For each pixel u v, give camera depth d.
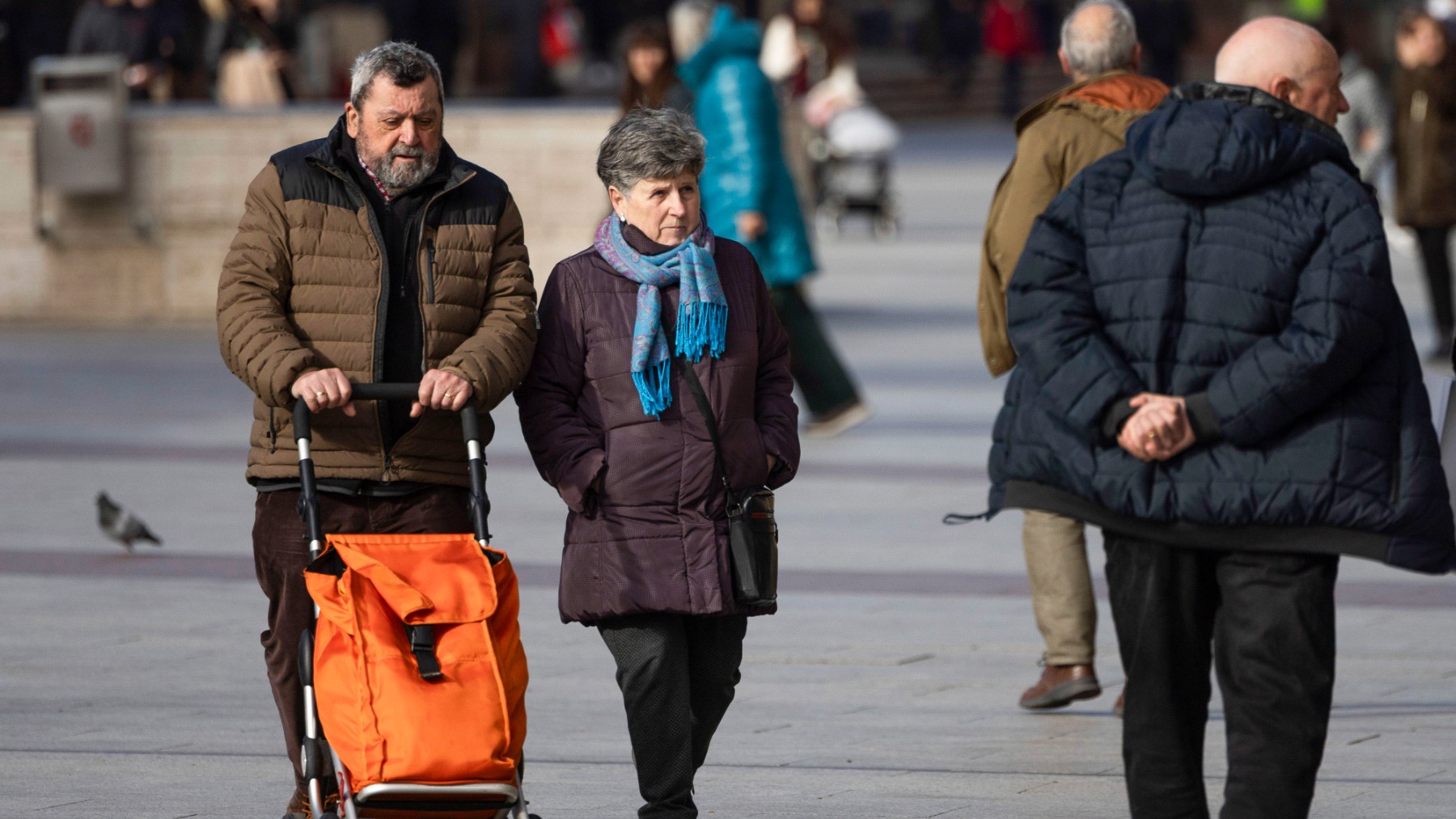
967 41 167.12
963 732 22.41
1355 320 15.25
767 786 20.20
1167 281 15.80
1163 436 15.45
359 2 112.19
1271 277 15.59
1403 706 23.41
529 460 40.59
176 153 60.50
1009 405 17.06
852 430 43.31
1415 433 15.70
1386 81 108.88
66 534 32.91
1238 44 16.42
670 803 17.27
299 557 17.62
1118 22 23.41
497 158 60.22
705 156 17.45
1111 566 16.39
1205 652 16.34
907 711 23.30
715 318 17.05
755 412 17.70
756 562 16.95
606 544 17.11
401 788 14.84
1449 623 27.53
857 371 51.19
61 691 23.72
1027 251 16.42
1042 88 173.38
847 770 20.78
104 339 57.69
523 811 15.41
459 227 17.64
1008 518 34.81
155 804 19.27
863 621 27.69
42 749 21.23
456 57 108.06
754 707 23.44
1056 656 23.11
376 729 15.02
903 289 68.44
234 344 17.06
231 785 19.97
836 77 87.81
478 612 15.71
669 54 41.00
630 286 17.33
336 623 15.55
